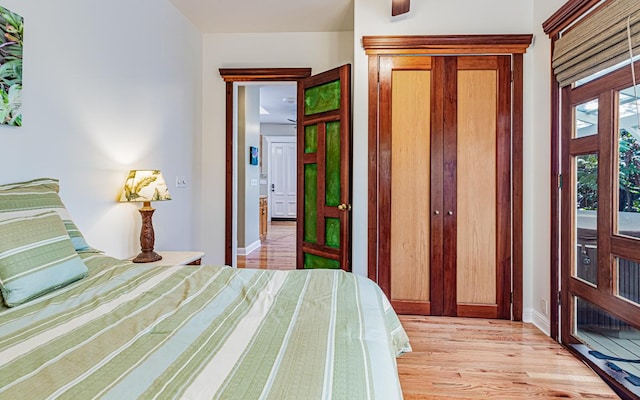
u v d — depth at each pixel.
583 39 2.10
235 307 1.22
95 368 0.79
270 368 0.80
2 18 1.59
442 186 2.88
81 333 0.98
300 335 0.99
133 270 1.61
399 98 2.90
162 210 2.99
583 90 2.19
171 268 1.67
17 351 0.87
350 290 1.43
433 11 2.86
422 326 2.71
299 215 3.52
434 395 1.83
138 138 2.64
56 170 1.92
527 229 2.82
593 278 2.14
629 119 1.84
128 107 2.52
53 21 1.88
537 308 2.74
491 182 2.85
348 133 2.97
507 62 2.80
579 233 2.29
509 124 2.81
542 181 2.66
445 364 2.15
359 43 2.92
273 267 4.59
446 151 2.87
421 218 2.92
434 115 2.87
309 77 3.46
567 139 2.37
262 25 3.52
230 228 3.79
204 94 3.76
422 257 2.92
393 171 2.92
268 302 1.27
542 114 2.65
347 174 2.97
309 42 3.65
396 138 2.91
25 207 1.47
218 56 3.73
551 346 2.40
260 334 0.99
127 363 0.82
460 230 2.88
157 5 2.88
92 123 2.18
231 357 0.85
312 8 3.18
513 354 2.28
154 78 2.85
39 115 1.81
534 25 2.76
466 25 2.84
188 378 0.76
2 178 1.63
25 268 1.25
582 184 2.26
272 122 9.45
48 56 1.86
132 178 2.35
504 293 2.85
